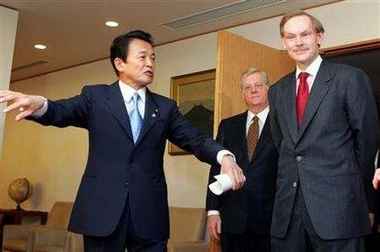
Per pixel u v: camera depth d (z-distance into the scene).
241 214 2.57
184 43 5.29
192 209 4.54
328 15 4.11
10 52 4.56
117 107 1.73
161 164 1.80
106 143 1.71
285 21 1.88
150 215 1.68
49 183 6.81
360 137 1.71
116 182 1.66
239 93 3.36
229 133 2.82
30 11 4.67
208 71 4.95
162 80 5.46
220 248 2.91
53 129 6.91
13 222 6.54
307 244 1.75
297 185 1.75
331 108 1.74
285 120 1.86
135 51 1.79
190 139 1.88
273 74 3.68
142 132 1.71
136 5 4.39
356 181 1.71
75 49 5.92
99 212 1.63
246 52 3.47
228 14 4.51
